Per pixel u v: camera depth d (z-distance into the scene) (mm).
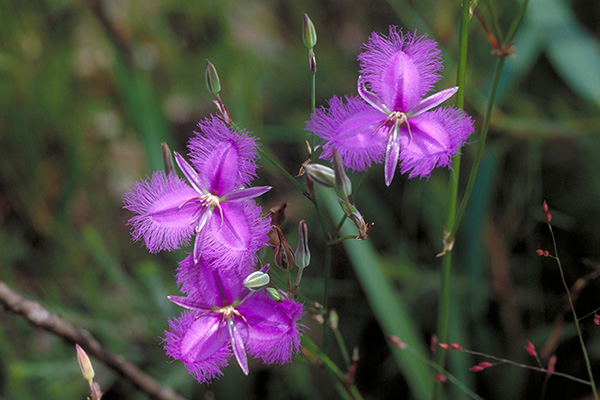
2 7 642
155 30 708
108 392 563
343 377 454
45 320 448
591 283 568
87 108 690
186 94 717
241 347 413
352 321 604
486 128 421
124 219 673
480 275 557
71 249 630
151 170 548
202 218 409
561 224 601
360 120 410
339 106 409
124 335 575
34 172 654
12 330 584
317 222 635
